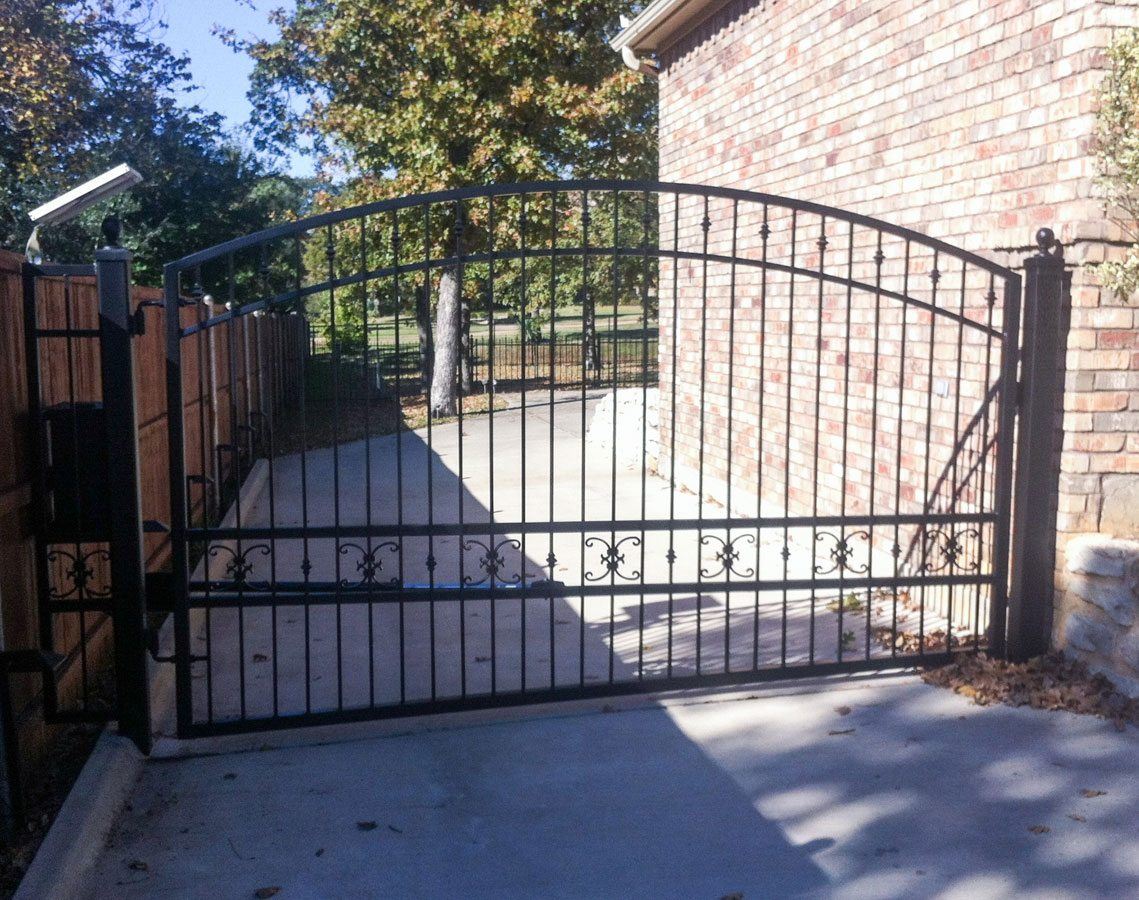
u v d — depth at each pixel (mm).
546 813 4023
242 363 12336
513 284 21000
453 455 13852
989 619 5617
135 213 24109
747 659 5684
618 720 4883
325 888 3525
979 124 5961
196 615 6742
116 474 4359
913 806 4008
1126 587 4887
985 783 4188
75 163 21031
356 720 4727
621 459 12594
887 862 3613
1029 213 5535
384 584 4793
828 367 7840
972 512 6047
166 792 4227
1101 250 5094
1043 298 5145
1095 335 5133
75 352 5090
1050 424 5238
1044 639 5414
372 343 29938
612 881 3539
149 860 3709
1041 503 5277
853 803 4043
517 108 18453
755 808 4023
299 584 4797
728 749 4559
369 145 20281
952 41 6203
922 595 5359
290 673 5652
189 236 24719
